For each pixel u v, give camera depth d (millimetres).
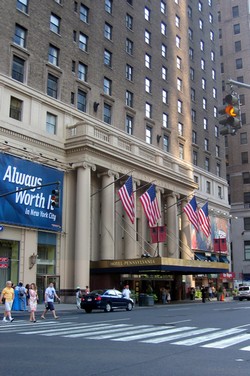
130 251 41281
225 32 92375
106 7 46531
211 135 65562
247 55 89125
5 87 32969
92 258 39344
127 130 46281
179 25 60906
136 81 48938
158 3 56312
